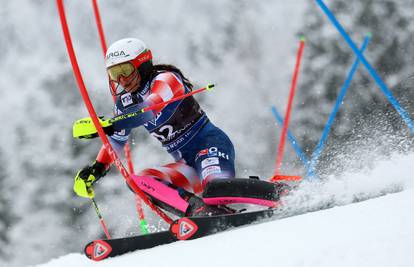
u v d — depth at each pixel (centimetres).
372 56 5172
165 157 4547
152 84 1372
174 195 1358
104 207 4400
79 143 4916
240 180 1295
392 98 1750
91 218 4466
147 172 1416
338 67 5081
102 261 1188
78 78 1291
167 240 1213
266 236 996
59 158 4866
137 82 1383
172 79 1367
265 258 873
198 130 1449
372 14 5244
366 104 4872
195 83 5128
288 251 872
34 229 4634
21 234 4631
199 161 1423
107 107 5025
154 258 1076
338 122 4747
